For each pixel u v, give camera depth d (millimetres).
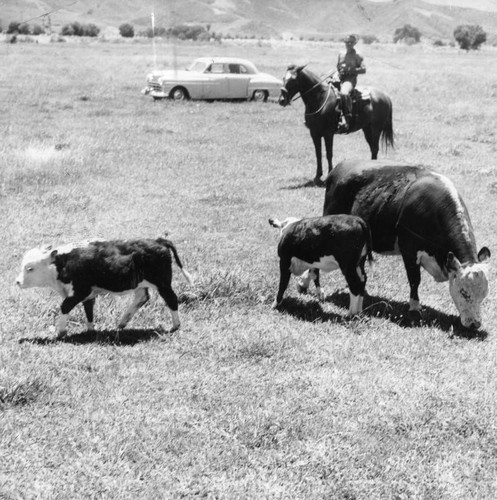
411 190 8289
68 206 13117
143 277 7344
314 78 15242
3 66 44438
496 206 13914
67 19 117438
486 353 7410
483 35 90375
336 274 9914
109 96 30891
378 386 6574
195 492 4918
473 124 25406
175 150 19078
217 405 6133
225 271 9391
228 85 31078
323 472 5199
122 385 6422
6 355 6848
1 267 9727
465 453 5531
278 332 7746
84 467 5113
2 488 4824
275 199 14141
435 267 8305
